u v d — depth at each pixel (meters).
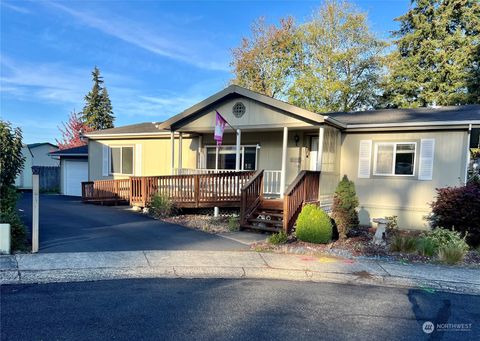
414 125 10.88
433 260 7.05
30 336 3.54
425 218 10.47
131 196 12.85
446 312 4.54
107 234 8.41
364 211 12.11
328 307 4.60
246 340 3.58
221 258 6.70
